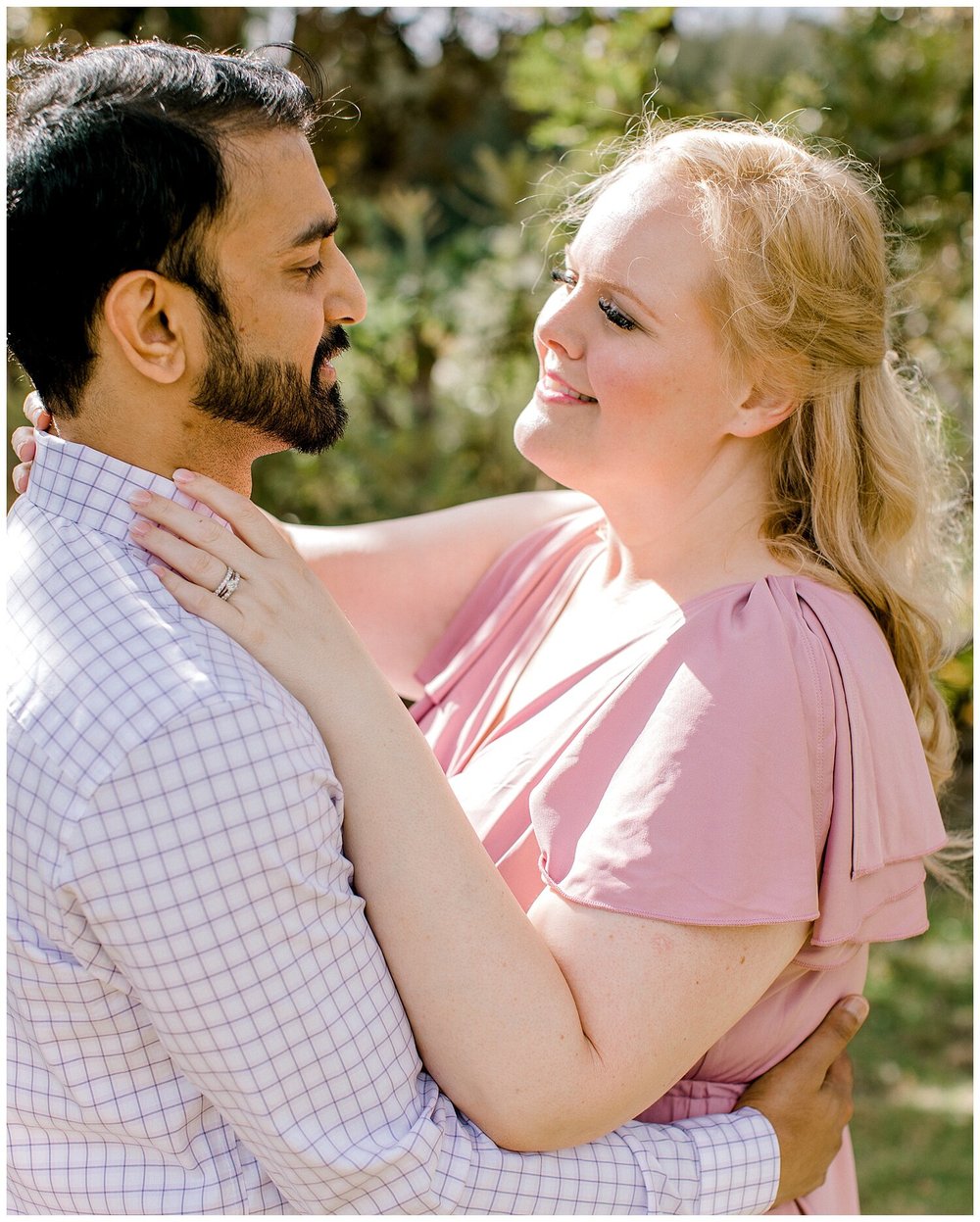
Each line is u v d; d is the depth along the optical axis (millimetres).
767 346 1504
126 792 1134
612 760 1441
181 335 1273
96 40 3520
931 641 1768
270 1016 1182
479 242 4414
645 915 1308
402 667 1996
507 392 4059
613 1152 1364
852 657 1478
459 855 1286
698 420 1537
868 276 1579
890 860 1487
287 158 1299
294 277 1325
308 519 3787
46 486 1336
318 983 1200
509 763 1574
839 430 1575
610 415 1533
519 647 1808
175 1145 1286
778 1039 1553
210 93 1258
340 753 1289
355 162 4758
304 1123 1206
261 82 1308
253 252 1281
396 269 4316
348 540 2020
